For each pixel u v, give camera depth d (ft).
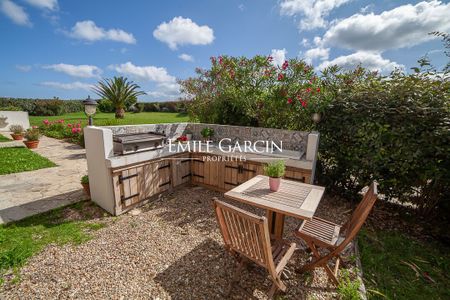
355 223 6.28
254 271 6.55
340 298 5.65
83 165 18.76
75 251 7.35
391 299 5.80
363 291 5.92
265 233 4.42
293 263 7.07
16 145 27.14
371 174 10.88
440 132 8.55
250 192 7.29
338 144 11.74
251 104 15.94
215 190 13.48
